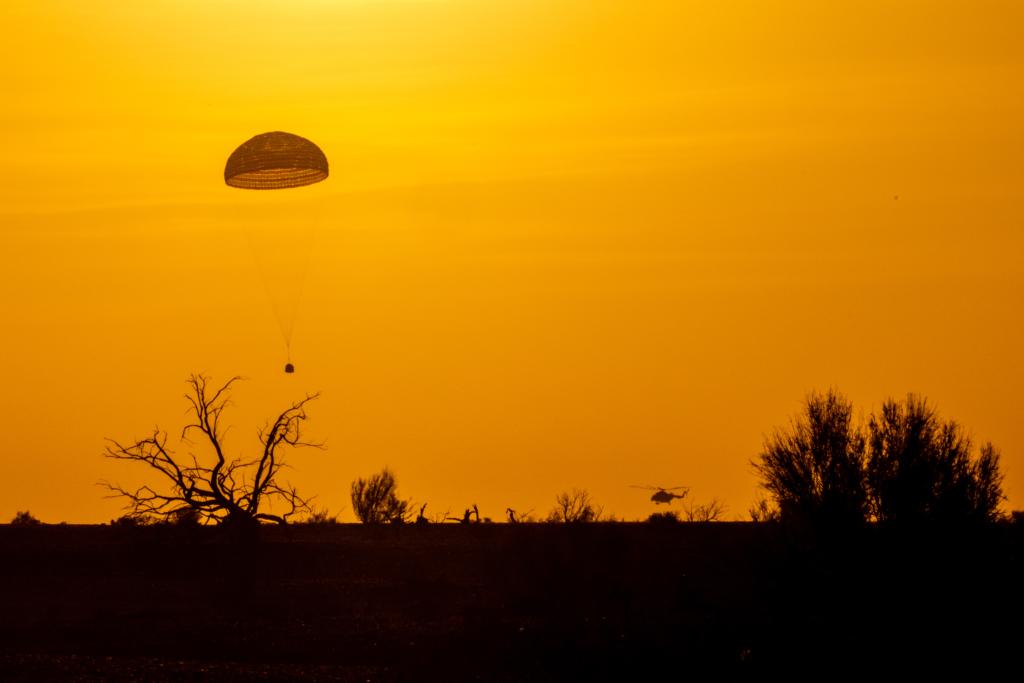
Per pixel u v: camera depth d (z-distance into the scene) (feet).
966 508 447.83
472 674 429.38
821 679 393.09
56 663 461.37
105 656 491.72
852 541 449.89
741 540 576.61
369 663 471.62
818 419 476.13
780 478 477.77
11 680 419.13
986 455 459.32
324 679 425.69
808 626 440.04
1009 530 460.96
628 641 455.63
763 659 414.82
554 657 445.78
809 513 463.42
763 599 467.52
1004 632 414.00
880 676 390.63
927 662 399.65
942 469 451.94
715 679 401.29
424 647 492.54
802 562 455.63
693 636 448.24
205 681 421.59
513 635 499.51
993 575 433.48
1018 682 379.55
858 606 441.27
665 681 404.77
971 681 383.04
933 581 433.89
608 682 409.49
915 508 449.48
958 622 421.18
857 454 467.11
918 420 462.60
